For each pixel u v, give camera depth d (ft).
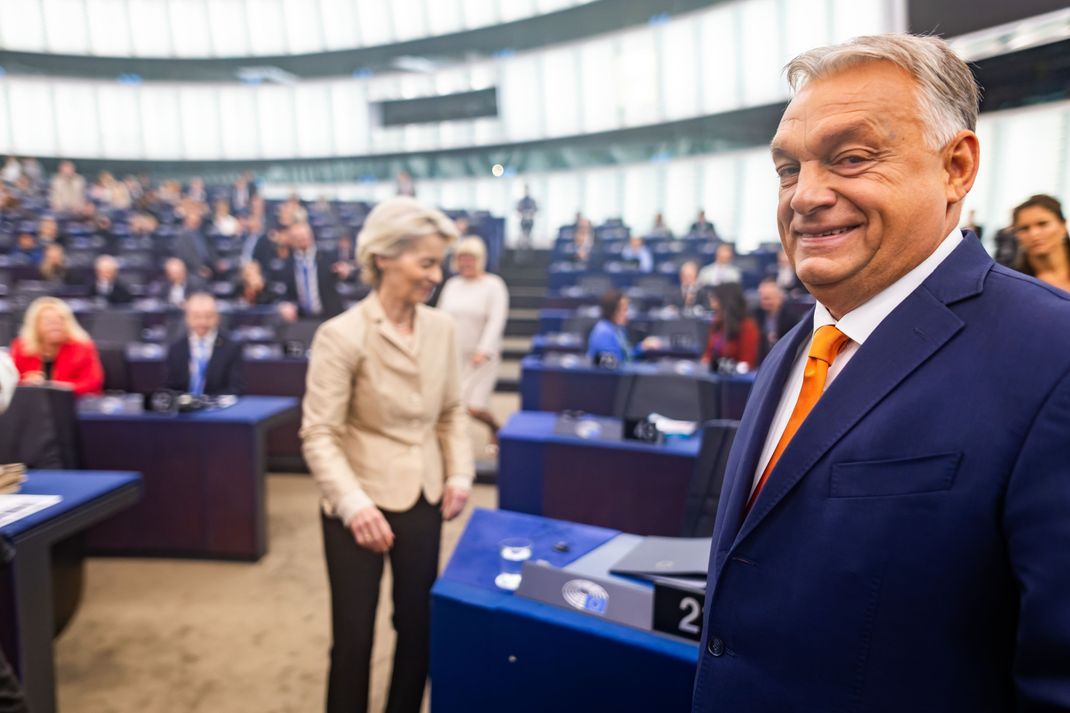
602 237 37.55
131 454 10.56
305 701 6.94
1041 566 1.71
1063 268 6.77
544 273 38.55
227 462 10.50
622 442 9.48
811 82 2.22
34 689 5.42
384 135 53.98
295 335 16.35
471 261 13.94
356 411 5.24
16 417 7.58
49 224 30.78
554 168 47.19
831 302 2.35
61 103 55.42
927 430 1.97
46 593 5.53
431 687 4.84
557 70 45.80
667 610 4.06
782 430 2.58
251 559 10.53
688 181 40.55
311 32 52.60
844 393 2.18
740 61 36.14
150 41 54.29
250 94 56.24
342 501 4.88
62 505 5.80
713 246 31.12
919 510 1.94
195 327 12.51
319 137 55.62
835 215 2.14
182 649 7.95
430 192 52.80
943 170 2.15
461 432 5.78
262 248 21.79
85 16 53.72
